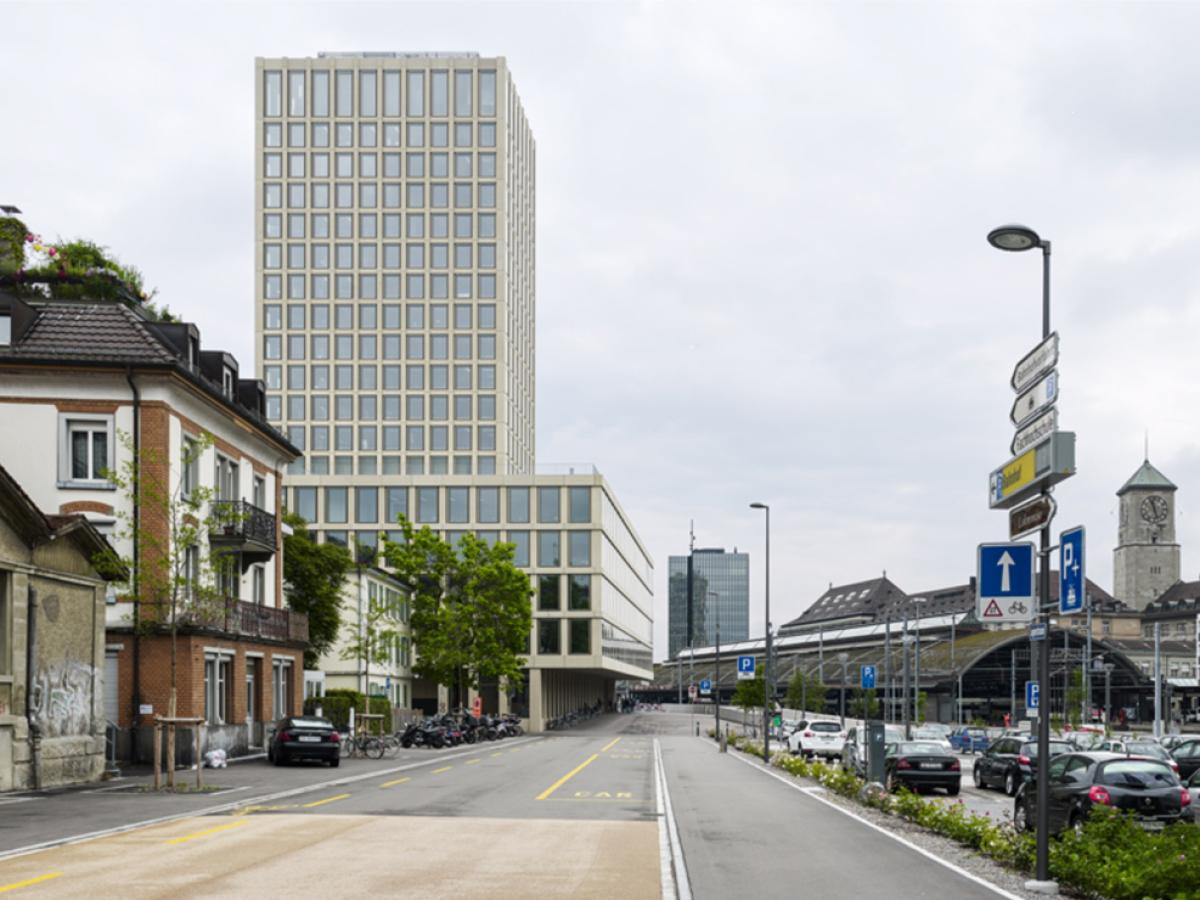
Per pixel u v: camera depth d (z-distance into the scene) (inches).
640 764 1569.9
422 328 4525.1
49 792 1006.4
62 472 1400.1
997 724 4653.1
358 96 4606.3
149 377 1416.1
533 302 5492.1
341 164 4586.6
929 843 686.5
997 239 589.9
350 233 4562.0
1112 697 5270.7
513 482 3779.5
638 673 5206.7
